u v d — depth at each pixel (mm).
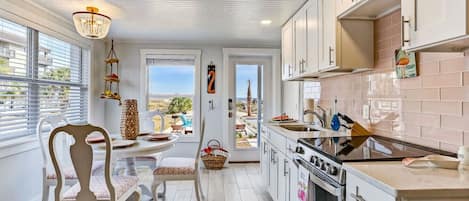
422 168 1336
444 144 1677
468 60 1513
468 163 1311
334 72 2701
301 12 3045
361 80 2564
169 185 3883
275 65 5219
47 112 3438
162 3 2996
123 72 4953
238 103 5312
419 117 1874
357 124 2445
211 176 4348
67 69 3867
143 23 3785
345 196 1458
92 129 2051
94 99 4543
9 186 2787
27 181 3053
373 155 1591
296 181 2252
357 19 2283
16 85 2924
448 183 1113
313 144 1978
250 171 4637
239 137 5316
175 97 5160
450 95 1631
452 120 1617
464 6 1105
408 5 1415
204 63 5121
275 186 2996
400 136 2061
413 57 1910
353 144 1965
